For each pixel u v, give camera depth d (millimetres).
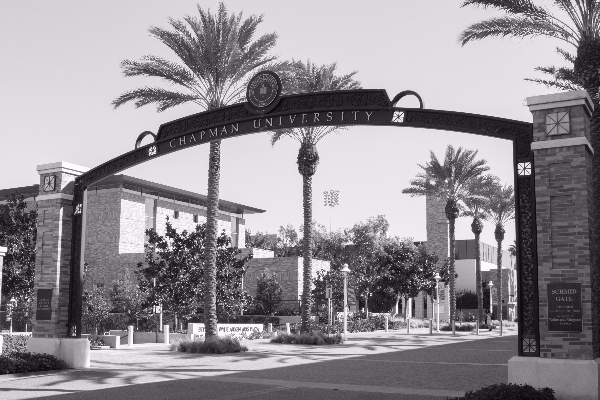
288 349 29000
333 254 66750
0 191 60844
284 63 29375
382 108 15898
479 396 11695
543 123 13859
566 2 21812
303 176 35969
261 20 29156
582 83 21172
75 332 20438
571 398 12688
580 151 13438
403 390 15086
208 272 28484
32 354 19656
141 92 28328
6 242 33469
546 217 13539
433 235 71688
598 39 21375
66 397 13867
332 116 16516
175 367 20594
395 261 59125
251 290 60781
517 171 14117
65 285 20734
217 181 29062
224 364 21719
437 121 15312
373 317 58875
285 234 98875
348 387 15633
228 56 28406
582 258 13148
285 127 17062
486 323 57312
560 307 13156
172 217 63031
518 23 23047
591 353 12859
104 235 56438
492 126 14594
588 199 13562
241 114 17859
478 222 59156
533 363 13078
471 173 50469
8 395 14195
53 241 20734
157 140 19281
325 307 55000
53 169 21078
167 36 28016
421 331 51938
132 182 56781
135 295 43688
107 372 18906
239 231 72688
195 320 42719
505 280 85188
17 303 36094
